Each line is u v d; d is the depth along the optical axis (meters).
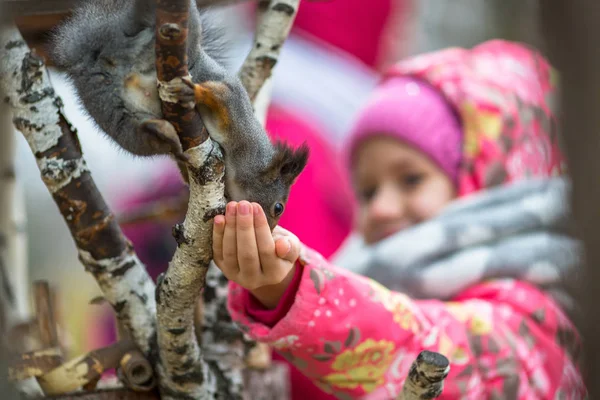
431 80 4.86
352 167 5.20
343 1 7.41
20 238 4.07
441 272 4.21
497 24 8.83
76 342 6.55
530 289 4.02
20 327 3.39
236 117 2.65
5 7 2.68
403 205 4.80
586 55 2.30
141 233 5.79
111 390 2.87
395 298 3.22
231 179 2.72
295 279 2.95
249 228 2.46
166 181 5.96
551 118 4.83
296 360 3.11
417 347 3.25
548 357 3.67
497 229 4.30
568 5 2.30
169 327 2.70
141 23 2.54
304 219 6.09
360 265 4.56
